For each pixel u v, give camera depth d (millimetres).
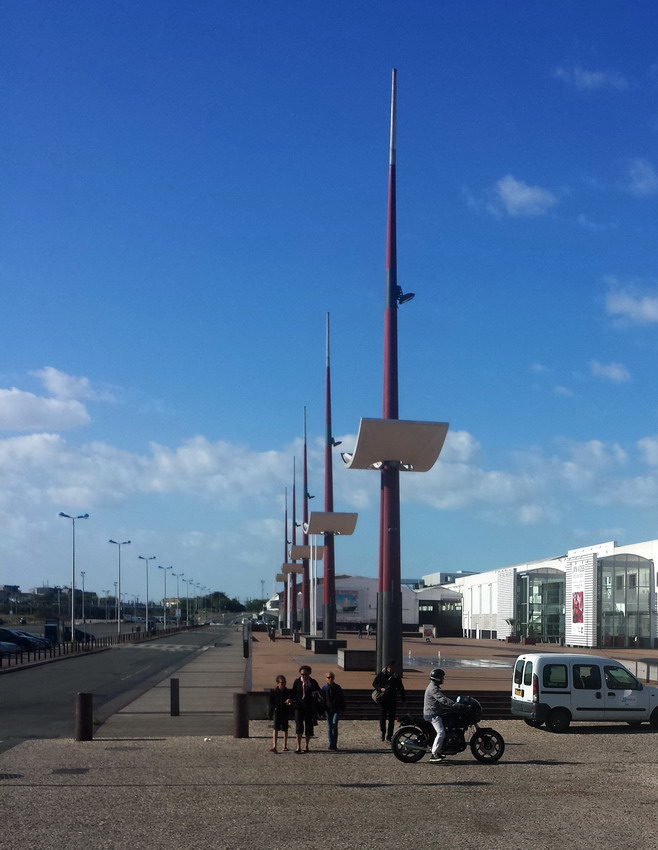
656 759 17016
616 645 67562
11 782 13961
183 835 10484
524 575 81812
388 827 11000
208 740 19125
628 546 73125
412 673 33781
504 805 12406
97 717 23203
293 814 11703
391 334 30469
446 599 116562
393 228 30953
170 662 47719
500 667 39031
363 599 116000
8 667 42188
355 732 20844
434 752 16172
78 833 10562
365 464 30297
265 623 110438
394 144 31281
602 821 11414
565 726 21109
